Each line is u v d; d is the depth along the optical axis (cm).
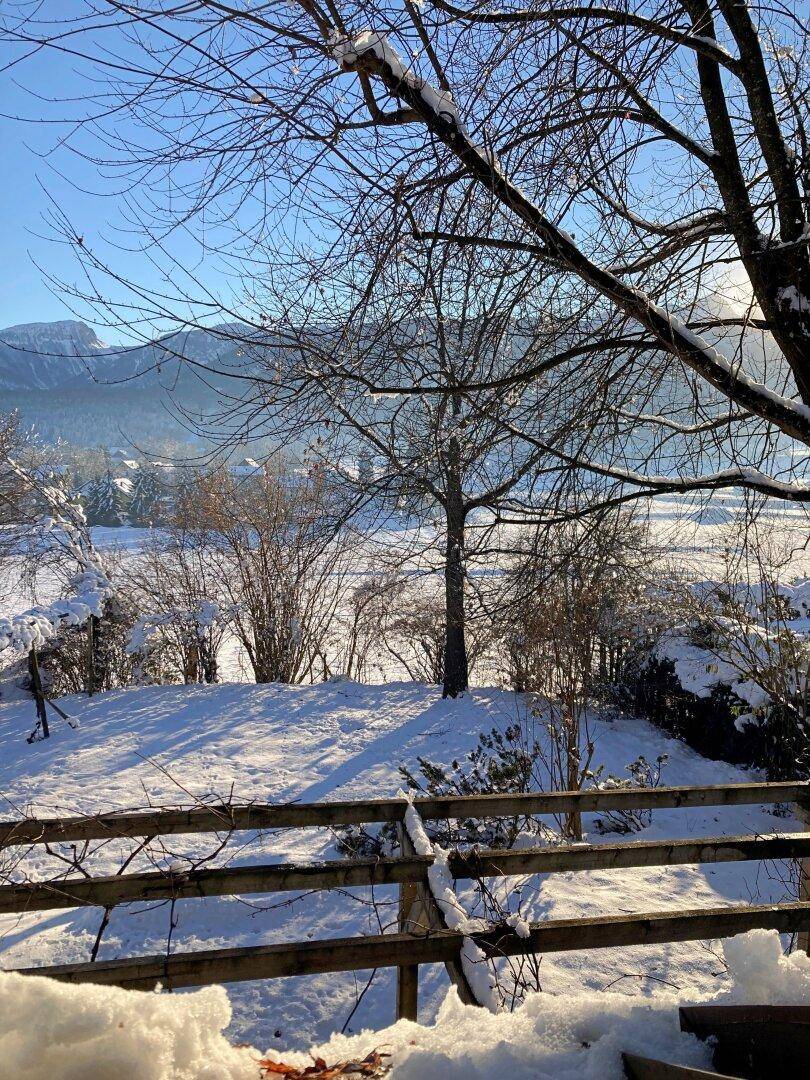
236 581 1741
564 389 488
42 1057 83
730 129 405
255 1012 485
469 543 758
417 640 1808
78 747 1238
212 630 1727
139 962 205
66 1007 89
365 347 438
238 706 1433
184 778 1100
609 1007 143
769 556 805
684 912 240
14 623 1256
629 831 866
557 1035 135
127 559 2052
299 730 1310
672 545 764
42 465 1834
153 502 1755
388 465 533
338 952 217
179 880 262
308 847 779
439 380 461
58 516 1711
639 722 1316
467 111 353
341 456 552
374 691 1519
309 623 1723
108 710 1423
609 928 230
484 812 341
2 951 563
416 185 373
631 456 511
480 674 1659
